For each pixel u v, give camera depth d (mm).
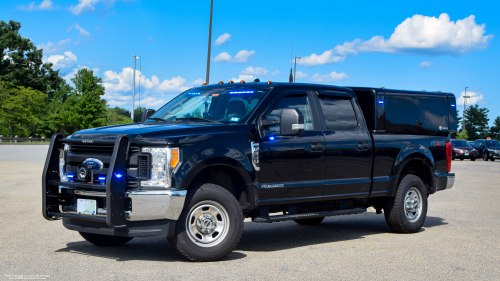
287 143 6059
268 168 5863
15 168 18875
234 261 5434
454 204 11109
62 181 5520
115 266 5094
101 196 5082
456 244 6641
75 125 69562
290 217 6023
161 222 5062
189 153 5188
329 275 4883
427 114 8000
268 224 8508
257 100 6102
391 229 7605
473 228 8016
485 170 24156
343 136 6691
